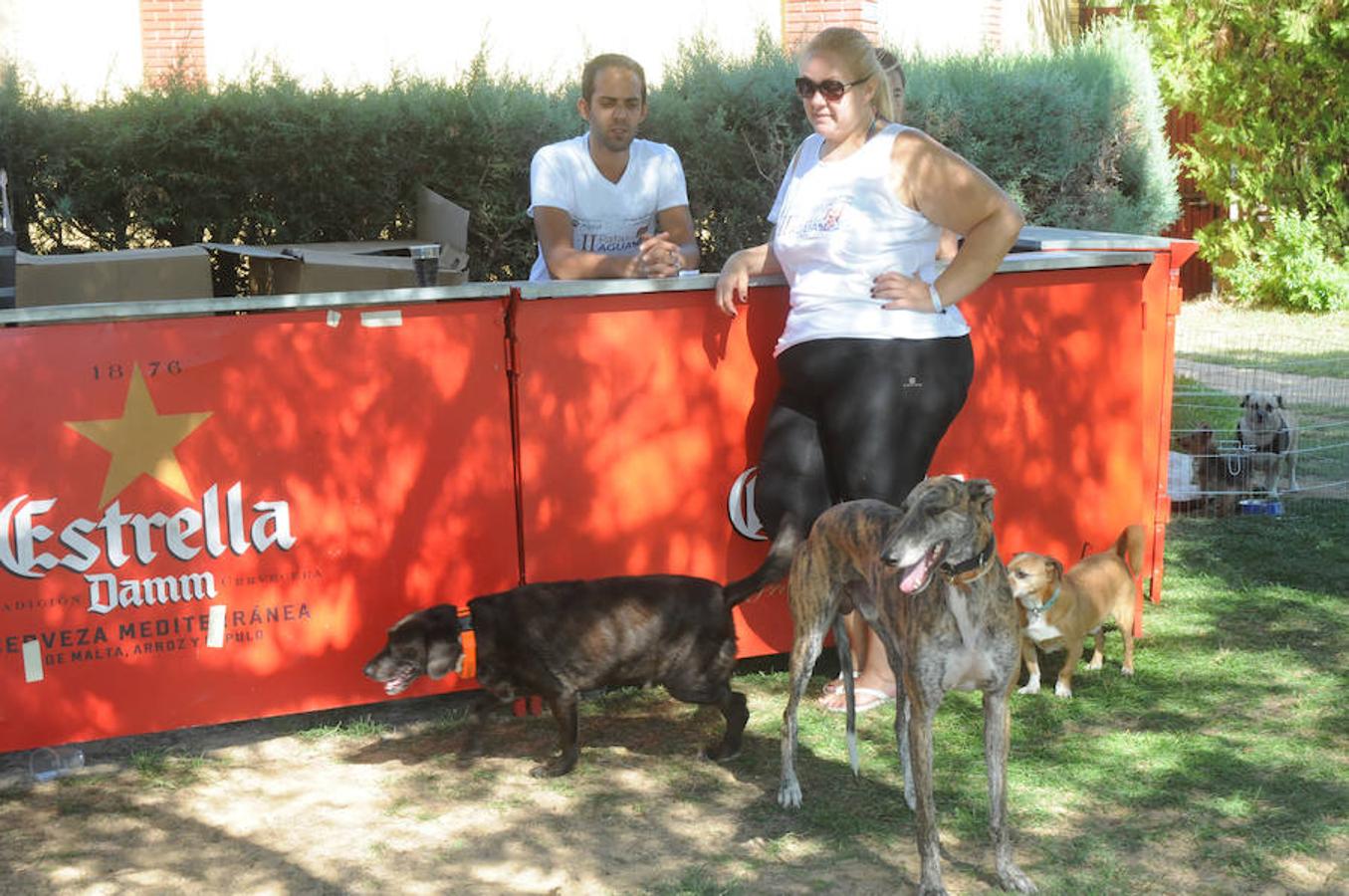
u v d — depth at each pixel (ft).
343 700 16.03
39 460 14.62
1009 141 37.63
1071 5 61.57
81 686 15.08
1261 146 51.39
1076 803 14.32
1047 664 18.38
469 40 44.21
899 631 12.67
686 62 32.17
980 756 15.48
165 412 14.92
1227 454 25.63
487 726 16.84
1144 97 41.65
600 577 16.42
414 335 15.66
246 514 15.34
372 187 27.25
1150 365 18.63
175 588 15.24
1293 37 49.49
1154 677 17.71
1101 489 18.40
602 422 16.37
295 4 42.52
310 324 15.29
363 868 13.33
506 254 28.63
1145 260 18.10
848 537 13.89
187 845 13.88
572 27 45.27
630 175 18.81
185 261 18.12
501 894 12.80
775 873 13.08
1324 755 15.28
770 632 17.66
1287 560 22.50
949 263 15.74
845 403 15.25
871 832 13.84
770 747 16.02
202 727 16.97
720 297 16.20
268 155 26.43
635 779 15.26
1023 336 17.63
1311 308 51.03
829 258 15.20
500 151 27.73
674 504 16.80
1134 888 12.64
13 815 14.61
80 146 25.57
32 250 25.98
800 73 14.92
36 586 14.79
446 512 16.06
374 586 15.93
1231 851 13.23
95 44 40.75
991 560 12.26
